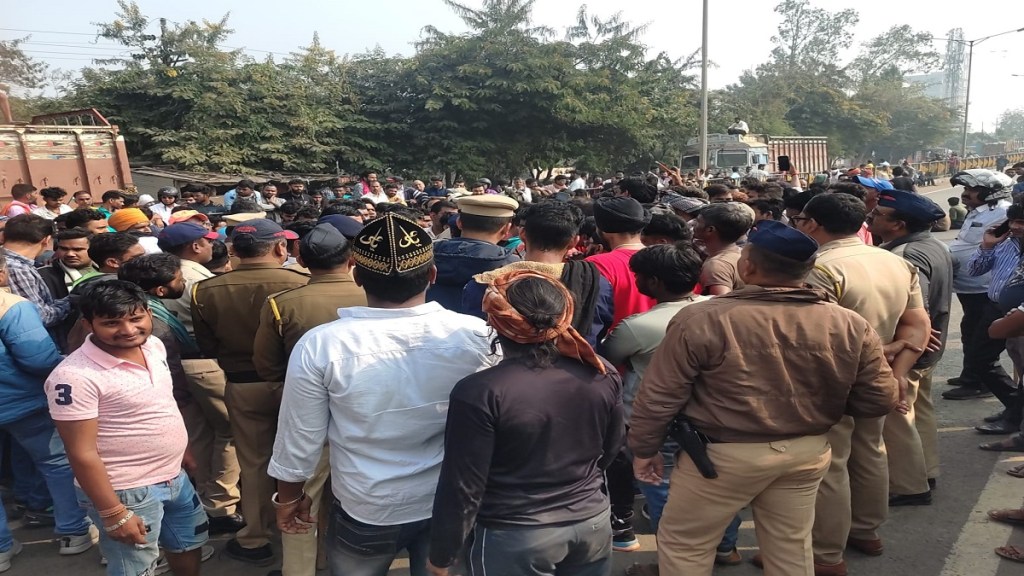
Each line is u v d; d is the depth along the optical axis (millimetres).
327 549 2143
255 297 3084
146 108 18219
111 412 2355
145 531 2428
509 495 1820
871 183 4891
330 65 21938
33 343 3043
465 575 1954
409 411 1948
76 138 10797
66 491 3357
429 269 2006
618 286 3250
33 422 3221
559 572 1988
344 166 20250
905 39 64562
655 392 2287
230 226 4691
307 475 2004
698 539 2398
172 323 3344
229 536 3637
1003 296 3596
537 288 1809
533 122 22359
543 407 1779
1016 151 61938
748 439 2207
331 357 1895
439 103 20547
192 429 3545
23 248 3793
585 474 1906
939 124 58688
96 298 2299
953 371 5930
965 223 5266
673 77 26844
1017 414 4508
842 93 50094
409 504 2000
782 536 2348
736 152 21922
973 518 3547
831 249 2922
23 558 3443
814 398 2199
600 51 23500
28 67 28250
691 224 4883
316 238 2820
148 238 5074
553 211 2998
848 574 3100
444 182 21969
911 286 2916
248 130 18031
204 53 18625
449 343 1978
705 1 18828
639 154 24812
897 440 3582
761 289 2236
